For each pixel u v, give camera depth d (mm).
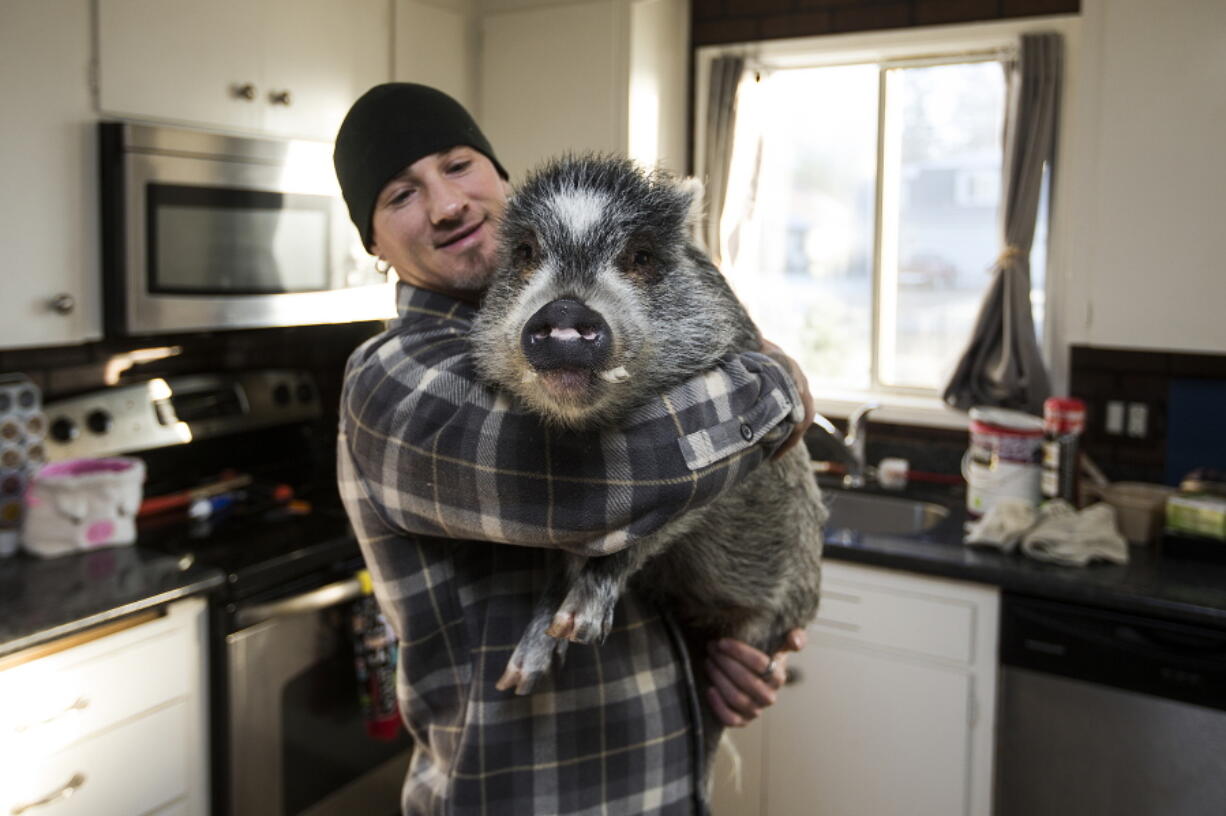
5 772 1940
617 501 947
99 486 2443
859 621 2650
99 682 2092
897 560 2557
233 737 2348
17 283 2242
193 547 2498
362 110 1268
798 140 3666
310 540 2566
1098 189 2691
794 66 3557
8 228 2211
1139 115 2607
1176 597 2234
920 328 3504
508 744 1132
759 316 3793
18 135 2199
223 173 2529
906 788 2615
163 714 2234
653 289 1034
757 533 1293
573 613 1020
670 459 967
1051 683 2398
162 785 2242
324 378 3551
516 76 3387
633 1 3154
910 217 3480
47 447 2564
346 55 2889
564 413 891
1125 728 2314
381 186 1236
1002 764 2492
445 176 1246
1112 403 3068
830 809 2723
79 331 2377
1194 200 2561
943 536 2727
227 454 3160
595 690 1174
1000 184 3182
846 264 3629
